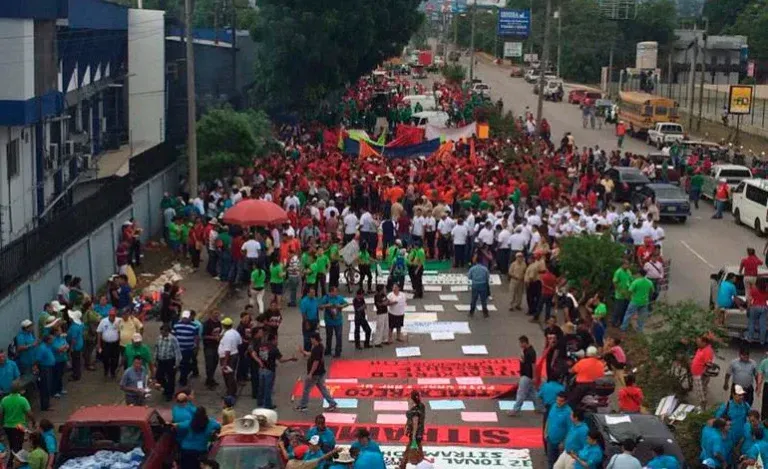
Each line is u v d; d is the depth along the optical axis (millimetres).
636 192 46062
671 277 34594
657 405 20656
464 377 23859
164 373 21812
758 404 20906
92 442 15789
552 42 136000
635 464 14922
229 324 22734
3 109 27844
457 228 34344
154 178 37750
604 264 27656
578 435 16328
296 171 42094
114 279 25375
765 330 25781
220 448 15453
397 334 26625
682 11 191500
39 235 24406
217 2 77188
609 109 85000
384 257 34750
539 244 30094
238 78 63688
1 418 17688
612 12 104188
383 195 39031
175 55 53188
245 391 22844
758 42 129375
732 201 45312
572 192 47094
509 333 27438
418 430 17625
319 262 29953
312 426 19438
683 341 21547
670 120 74188
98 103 45219
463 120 69812
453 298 31125
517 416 21188
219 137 41250
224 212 32938
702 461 16688
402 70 139875
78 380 22812
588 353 19422
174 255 34594
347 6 62656
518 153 51594
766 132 78562
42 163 32812
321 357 21328
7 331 22234
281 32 61094
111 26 43156
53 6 30031
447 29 179875
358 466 15406
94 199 29531
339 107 72688
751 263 27250
